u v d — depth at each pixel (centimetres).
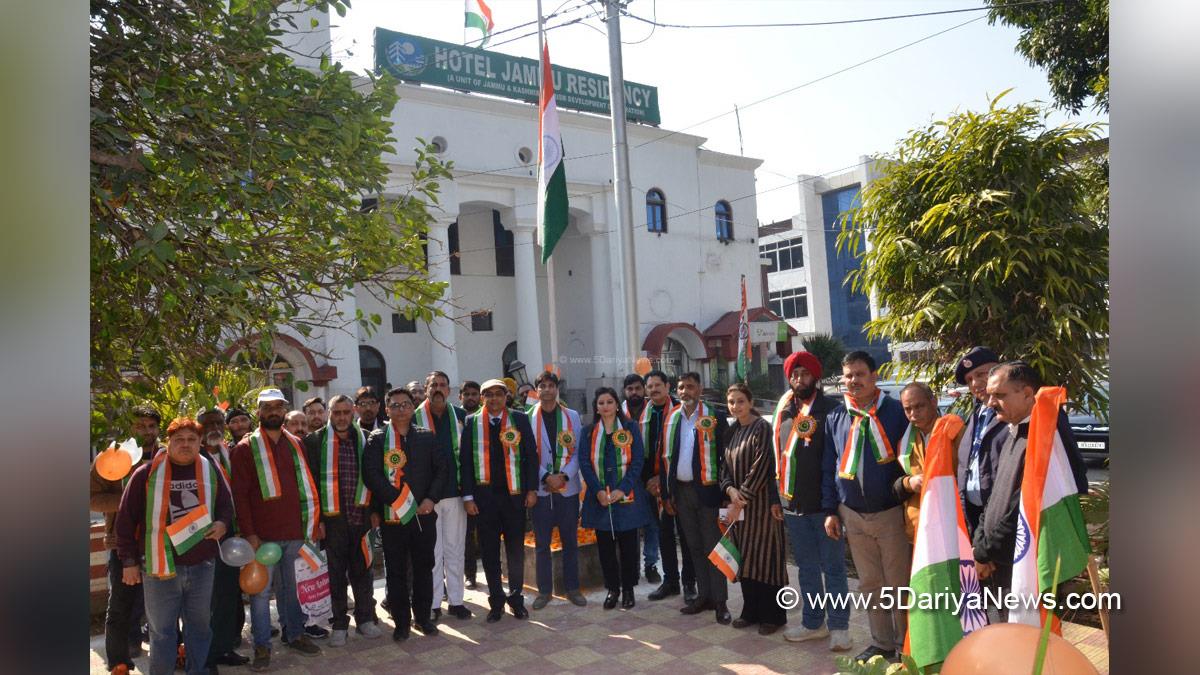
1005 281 657
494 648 599
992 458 422
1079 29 865
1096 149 686
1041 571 294
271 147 421
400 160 2128
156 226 353
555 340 1455
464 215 2489
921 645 307
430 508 629
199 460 524
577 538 730
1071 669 207
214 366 452
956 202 671
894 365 763
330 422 641
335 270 479
